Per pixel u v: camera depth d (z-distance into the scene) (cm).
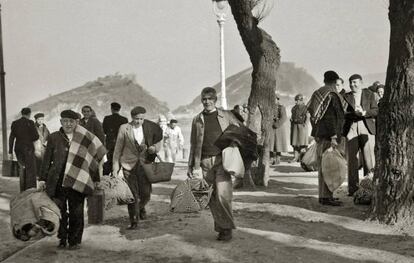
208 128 669
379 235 693
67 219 665
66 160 644
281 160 1873
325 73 920
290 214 832
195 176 682
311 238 686
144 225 780
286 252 623
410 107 736
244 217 819
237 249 638
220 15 2272
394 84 751
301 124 1780
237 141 649
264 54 1173
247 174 1138
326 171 896
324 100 899
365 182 911
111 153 1111
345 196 991
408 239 668
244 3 1147
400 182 737
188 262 596
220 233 675
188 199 668
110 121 1116
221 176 659
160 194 1098
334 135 900
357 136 982
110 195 743
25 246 693
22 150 1147
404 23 743
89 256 630
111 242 689
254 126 1171
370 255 604
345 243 659
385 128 757
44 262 610
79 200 659
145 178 796
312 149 1417
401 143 739
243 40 1191
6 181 1378
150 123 783
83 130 657
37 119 1401
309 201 945
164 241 682
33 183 1156
